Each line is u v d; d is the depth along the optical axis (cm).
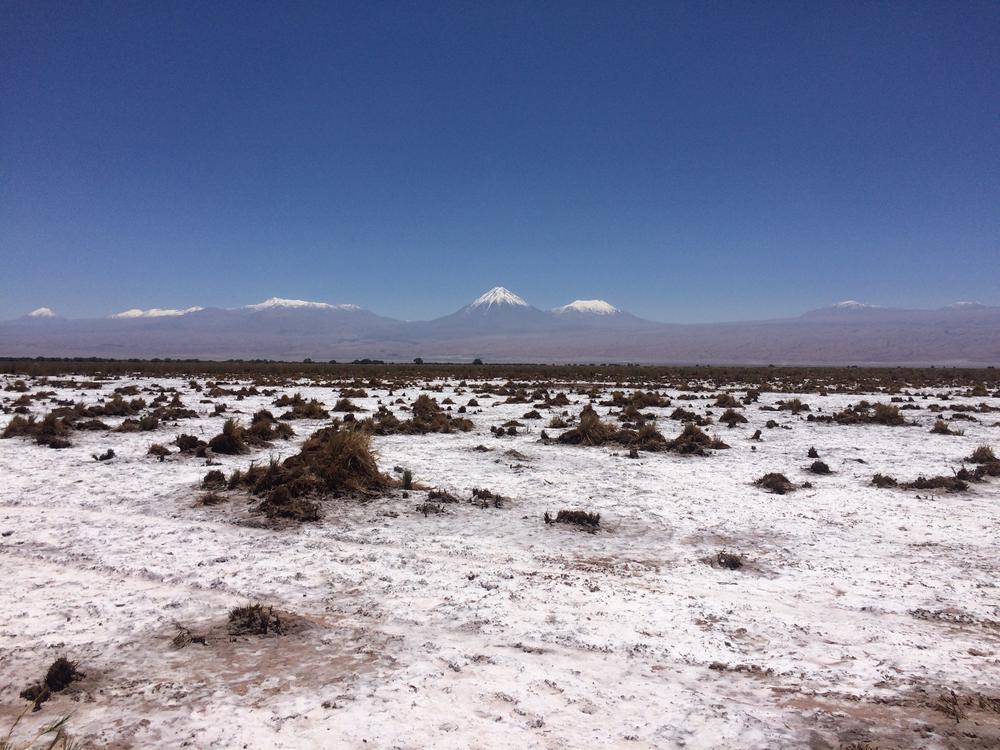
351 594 652
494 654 518
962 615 612
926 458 1496
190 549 787
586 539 865
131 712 426
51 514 944
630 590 673
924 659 518
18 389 3216
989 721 420
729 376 5644
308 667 493
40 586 661
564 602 636
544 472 1305
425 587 672
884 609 626
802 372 6844
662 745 394
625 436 1678
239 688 459
